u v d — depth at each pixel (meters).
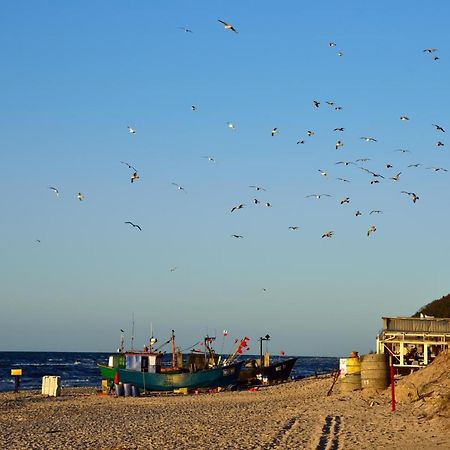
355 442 25.06
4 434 31.17
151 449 25.31
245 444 25.67
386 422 29.72
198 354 67.06
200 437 28.16
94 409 44.91
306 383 62.75
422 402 32.91
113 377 62.31
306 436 27.14
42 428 33.75
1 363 166.75
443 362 37.09
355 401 38.62
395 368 53.50
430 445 24.03
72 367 149.88
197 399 51.91
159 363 62.69
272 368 73.25
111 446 26.52
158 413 40.97
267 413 37.56
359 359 46.88
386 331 55.25
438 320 55.34
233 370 63.66
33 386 87.44
